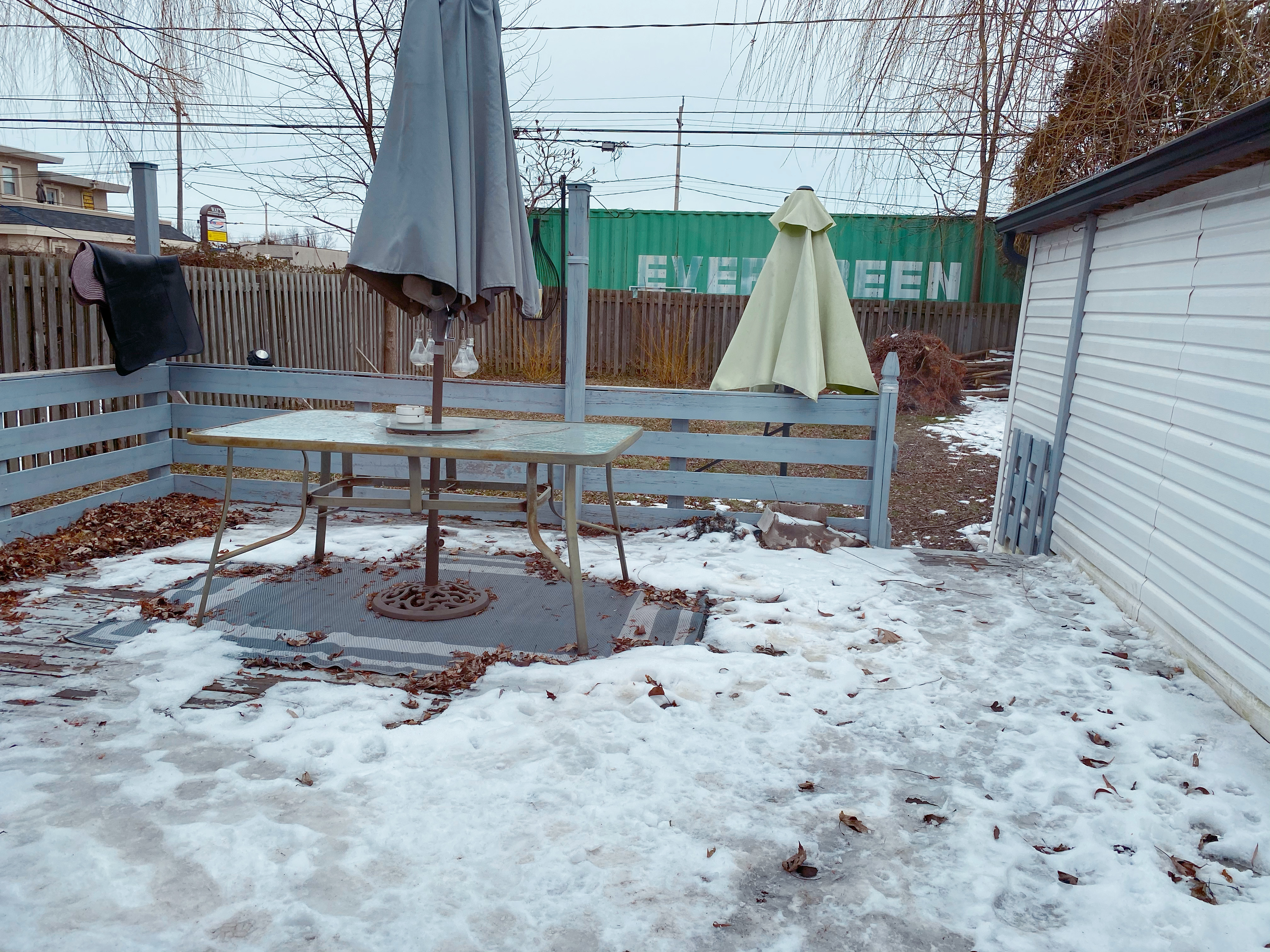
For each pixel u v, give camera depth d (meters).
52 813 2.21
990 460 8.41
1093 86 4.78
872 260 14.55
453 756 2.56
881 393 5.17
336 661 3.24
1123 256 4.50
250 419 5.80
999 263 14.15
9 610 3.65
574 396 5.36
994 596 4.32
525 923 1.86
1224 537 3.25
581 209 5.12
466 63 3.35
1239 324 3.26
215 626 3.56
